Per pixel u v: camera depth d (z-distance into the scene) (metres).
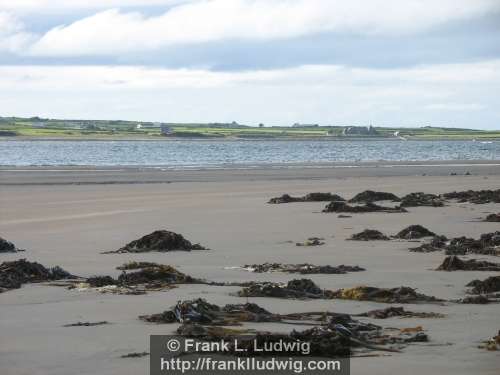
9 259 21.53
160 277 17.42
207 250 23.06
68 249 23.56
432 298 15.38
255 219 31.53
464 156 119.88
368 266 20.06
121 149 151.50
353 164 85.50
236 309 13.85
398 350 11.24
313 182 54.59
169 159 104.50
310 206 36.94
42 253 22.75
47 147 164.00
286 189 48.03
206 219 31.58
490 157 115.19
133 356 10.98
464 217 32.38
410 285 17.22
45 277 17.88
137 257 21.81
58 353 11.20
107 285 16.91
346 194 44.88
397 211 34.31
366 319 13.46
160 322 13.11
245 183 53.28
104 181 55.59
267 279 18.08
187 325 12.35
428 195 41.25
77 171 69.81
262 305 14.73
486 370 10.22
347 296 15.45
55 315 13.88
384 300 15.16
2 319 13.58
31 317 13.73
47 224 30.03
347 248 23.38
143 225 29.66
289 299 15.38
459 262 19.52
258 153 130.50
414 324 13.01
